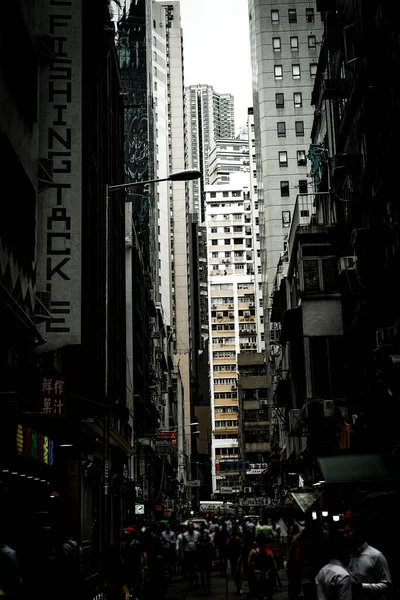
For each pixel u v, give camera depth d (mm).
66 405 20562
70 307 21594
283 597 22172
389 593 8336
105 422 23078
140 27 111438
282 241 86000
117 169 47750
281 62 91875
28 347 18375
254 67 98750
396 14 21531
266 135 89688
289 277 47000
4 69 16922
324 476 18375
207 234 196875
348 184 31312
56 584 15523
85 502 28547
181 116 177625
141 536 23453
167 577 27812
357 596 7883
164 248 144750
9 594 9062
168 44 180750
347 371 30484
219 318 185625
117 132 48469
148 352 71688
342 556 7758
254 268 162125
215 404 179625
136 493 54125
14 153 16703
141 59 110312
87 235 28359
